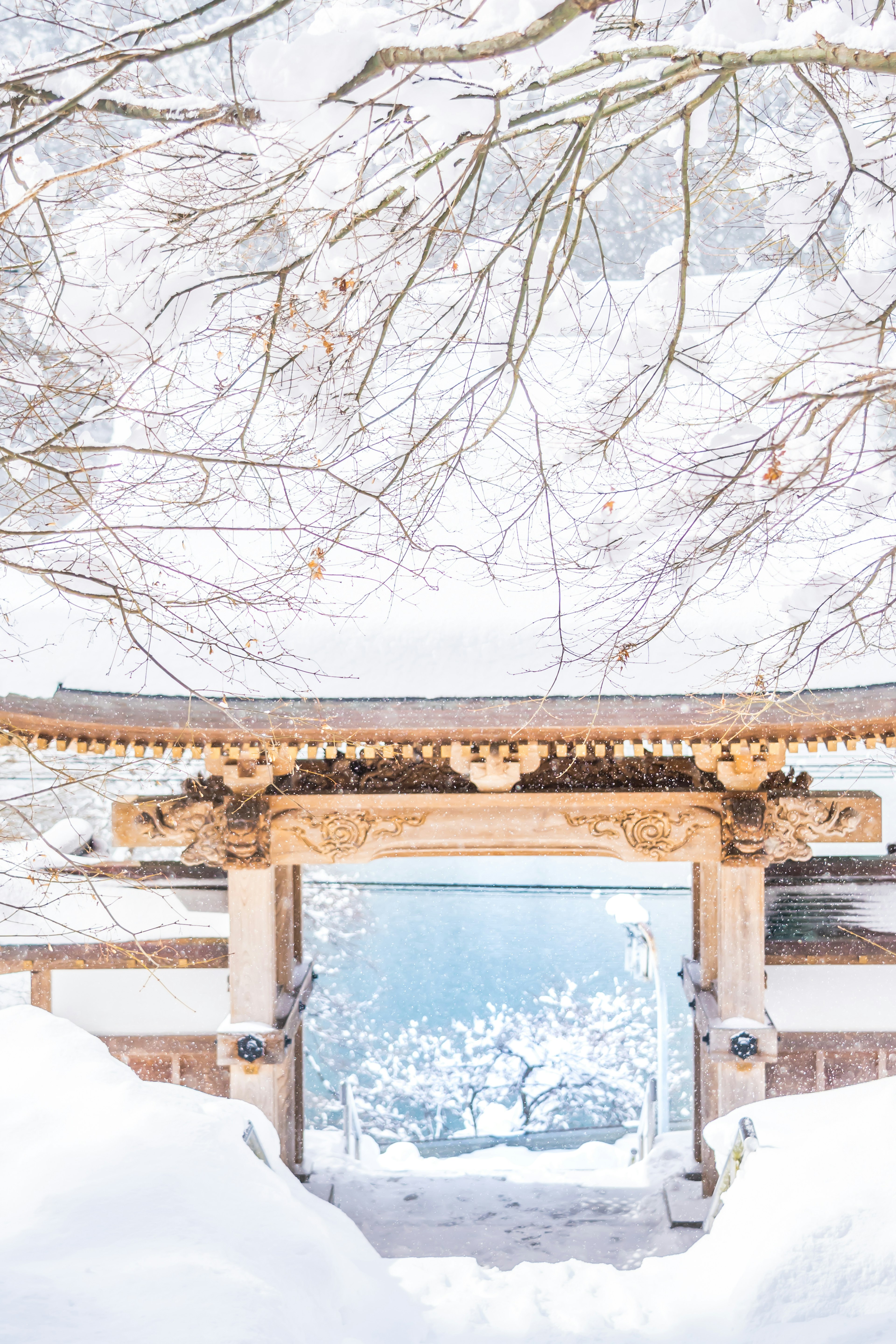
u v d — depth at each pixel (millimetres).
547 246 6223
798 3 5949
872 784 23844
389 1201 12812
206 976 11602
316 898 29078
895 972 11438
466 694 9102
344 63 4359
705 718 9188
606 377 7391
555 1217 12273
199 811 10734
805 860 10891
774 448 4918
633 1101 27531
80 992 11594
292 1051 12141
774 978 11469
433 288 7328
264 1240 6781
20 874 11312
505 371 6195
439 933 36438
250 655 6602
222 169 5668
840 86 6090
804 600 7109
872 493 5926
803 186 6059
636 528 6160
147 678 8609
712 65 4629
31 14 5531
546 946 35750
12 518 6477
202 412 6734
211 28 4586
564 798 10844
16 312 6359
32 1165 7277
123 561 7824
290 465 5828
